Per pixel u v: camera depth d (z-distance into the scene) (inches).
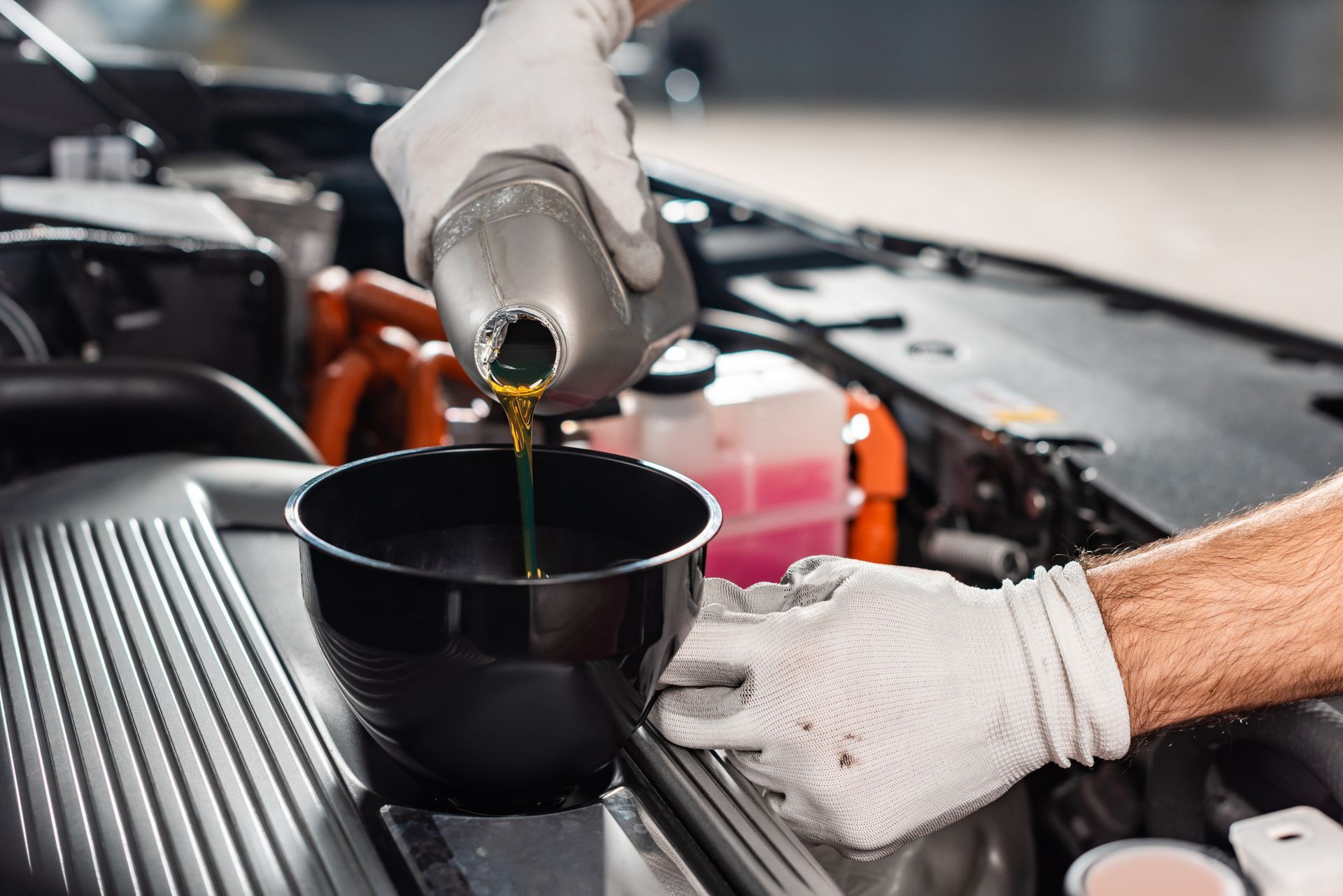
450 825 17.9
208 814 17.9
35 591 24.1
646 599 17.0
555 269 21.5
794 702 20.6
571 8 27.1
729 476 33.1
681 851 18.5
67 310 38.8
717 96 423.2
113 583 24.4
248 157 77.4
